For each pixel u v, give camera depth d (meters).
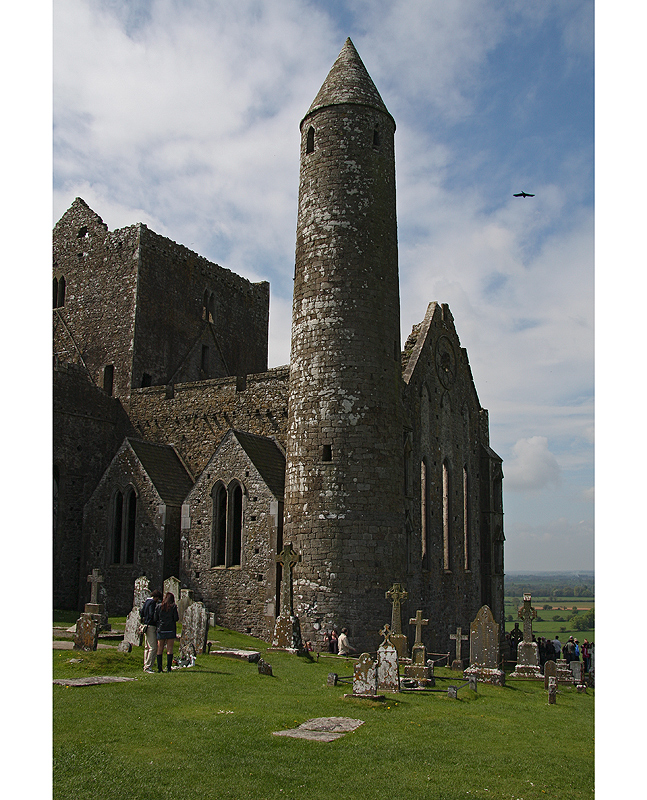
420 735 12.74
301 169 29.77
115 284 42.69
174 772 9.84
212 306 47.59
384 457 26.61
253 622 28.25
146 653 17.17
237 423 35.06
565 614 134.00
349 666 21.14
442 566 37.41
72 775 9.55
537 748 12.63
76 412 37.50
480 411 46.94
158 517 31.84
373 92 30.06
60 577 35.75
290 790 9.46
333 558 25.19
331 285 27.61
